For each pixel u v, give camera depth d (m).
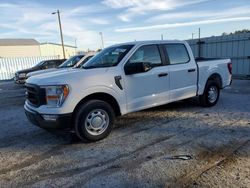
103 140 4.97
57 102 4.55
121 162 3.99
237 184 3.20
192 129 5.35
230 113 6.49
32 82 4.90
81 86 4.67
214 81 7.21
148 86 5.60
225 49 15.52
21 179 3.66
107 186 3.34
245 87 10.98
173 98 6.14
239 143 4.50
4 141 5.31
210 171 3.55
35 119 4.80
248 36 14.26
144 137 5.02
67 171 3.82
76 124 4.70
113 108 5.29
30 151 4.68
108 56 5.66
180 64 6.26
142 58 5.62
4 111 8.34
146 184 3.32
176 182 3.32
